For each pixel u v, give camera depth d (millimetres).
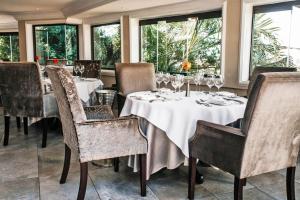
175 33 5398
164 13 5160
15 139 3775
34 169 2789
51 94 3441
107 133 2076
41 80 3312
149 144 2424
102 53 7223
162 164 2529
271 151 1819
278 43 3805
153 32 5852
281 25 3740
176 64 5453
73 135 2064
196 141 2082
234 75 4035
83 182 2059
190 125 2260
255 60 4066
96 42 7367
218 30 4602
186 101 2475
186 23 5141
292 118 1777
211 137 1942
